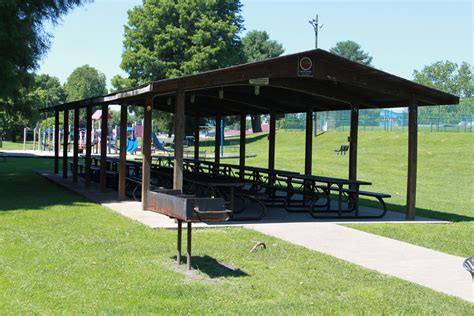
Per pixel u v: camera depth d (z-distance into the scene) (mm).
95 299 5367
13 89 14375
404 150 36125
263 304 5359
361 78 11039
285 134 52000
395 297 5730
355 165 13469
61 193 14453
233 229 9500
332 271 6715
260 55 71125
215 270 6605
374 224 10773
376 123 50688
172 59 48562
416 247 8469
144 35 48312
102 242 7973
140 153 42281
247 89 13141
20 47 13703
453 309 5375
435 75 99312
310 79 12172
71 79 115000
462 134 40562
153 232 8898
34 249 7410
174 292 5637
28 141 67750
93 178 18438
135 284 5895
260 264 6965
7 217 9969
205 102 16797
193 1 47656
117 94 11844
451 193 18734
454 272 6902
